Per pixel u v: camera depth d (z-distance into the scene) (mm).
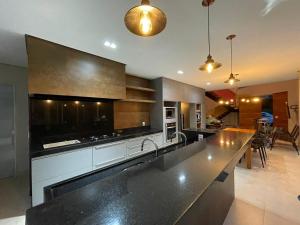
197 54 2805
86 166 2527
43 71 2160
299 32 2104
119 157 3064
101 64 2887
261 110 8258
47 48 2197
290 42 2398
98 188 920
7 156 3178
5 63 3129
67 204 762
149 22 1115
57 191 1084
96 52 2654
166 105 4812
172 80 4871
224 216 1926
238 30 2029
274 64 3516
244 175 3197
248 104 8648
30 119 2471
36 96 2482
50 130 2721
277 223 1862
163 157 1517
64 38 2139
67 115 2928
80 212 696
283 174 3236
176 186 934
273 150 5082
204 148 1871
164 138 4422
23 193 2527
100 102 3453
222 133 3295
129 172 1156
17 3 1431
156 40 2252
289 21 1845
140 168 1233
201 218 1250
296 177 3096
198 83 5590
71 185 1158
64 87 2377
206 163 1343
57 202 782
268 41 2352
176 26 1907
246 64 3492
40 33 1991
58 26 1839
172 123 4824
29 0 1398
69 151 2328
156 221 628
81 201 786
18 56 2734
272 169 3498
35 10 1537
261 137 4191
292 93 6586
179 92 5180
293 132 5117
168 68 3646
